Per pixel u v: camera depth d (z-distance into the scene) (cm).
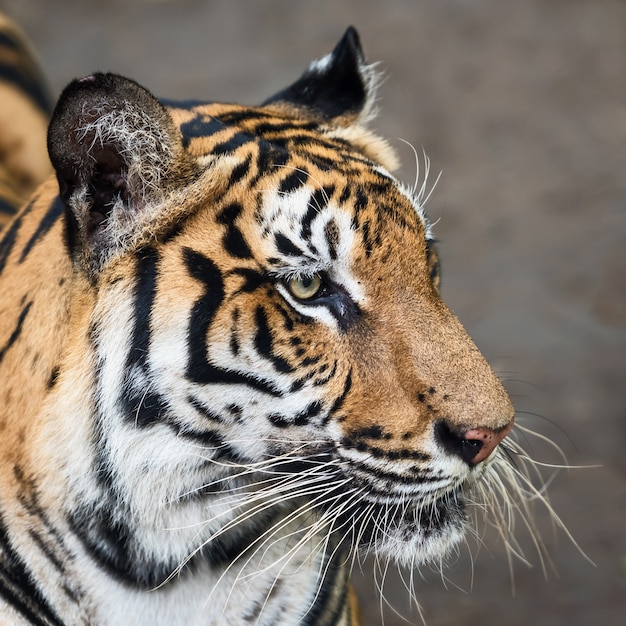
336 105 759
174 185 596
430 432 612
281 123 688
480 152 1992
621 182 1873
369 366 616
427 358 616
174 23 2591
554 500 1185
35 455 616
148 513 619
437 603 1052
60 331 612
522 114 2131
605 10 2608
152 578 641
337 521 666
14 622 633
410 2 2709
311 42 2458
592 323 1490
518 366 1392
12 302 645
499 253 1675
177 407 602
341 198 610
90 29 2544
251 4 2714
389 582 1080
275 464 631
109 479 611
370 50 2436
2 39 1198
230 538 656
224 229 601
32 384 620
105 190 601
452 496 647
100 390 601
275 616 672
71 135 575
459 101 2191
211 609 659
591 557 1107
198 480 620
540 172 1919
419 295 629
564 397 1338
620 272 1606
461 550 1125
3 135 1101
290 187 606
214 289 596
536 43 2452
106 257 600
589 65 2333
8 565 632
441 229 1747
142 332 595
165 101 720
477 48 2436
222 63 2347
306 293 611
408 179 1878
